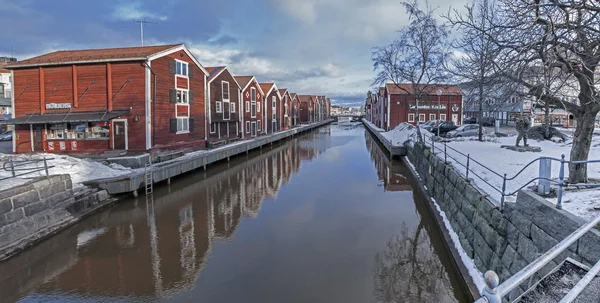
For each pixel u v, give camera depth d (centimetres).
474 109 4019
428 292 727
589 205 547
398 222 1154
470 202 821
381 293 722
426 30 2572
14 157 1512
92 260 890
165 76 2030
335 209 1302
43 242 980
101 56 1931
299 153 2944
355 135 4881
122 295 727
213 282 772
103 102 1917
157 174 1545
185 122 2242
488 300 195
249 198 1481
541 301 331
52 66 1952
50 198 1051
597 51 588
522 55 632
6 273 824
